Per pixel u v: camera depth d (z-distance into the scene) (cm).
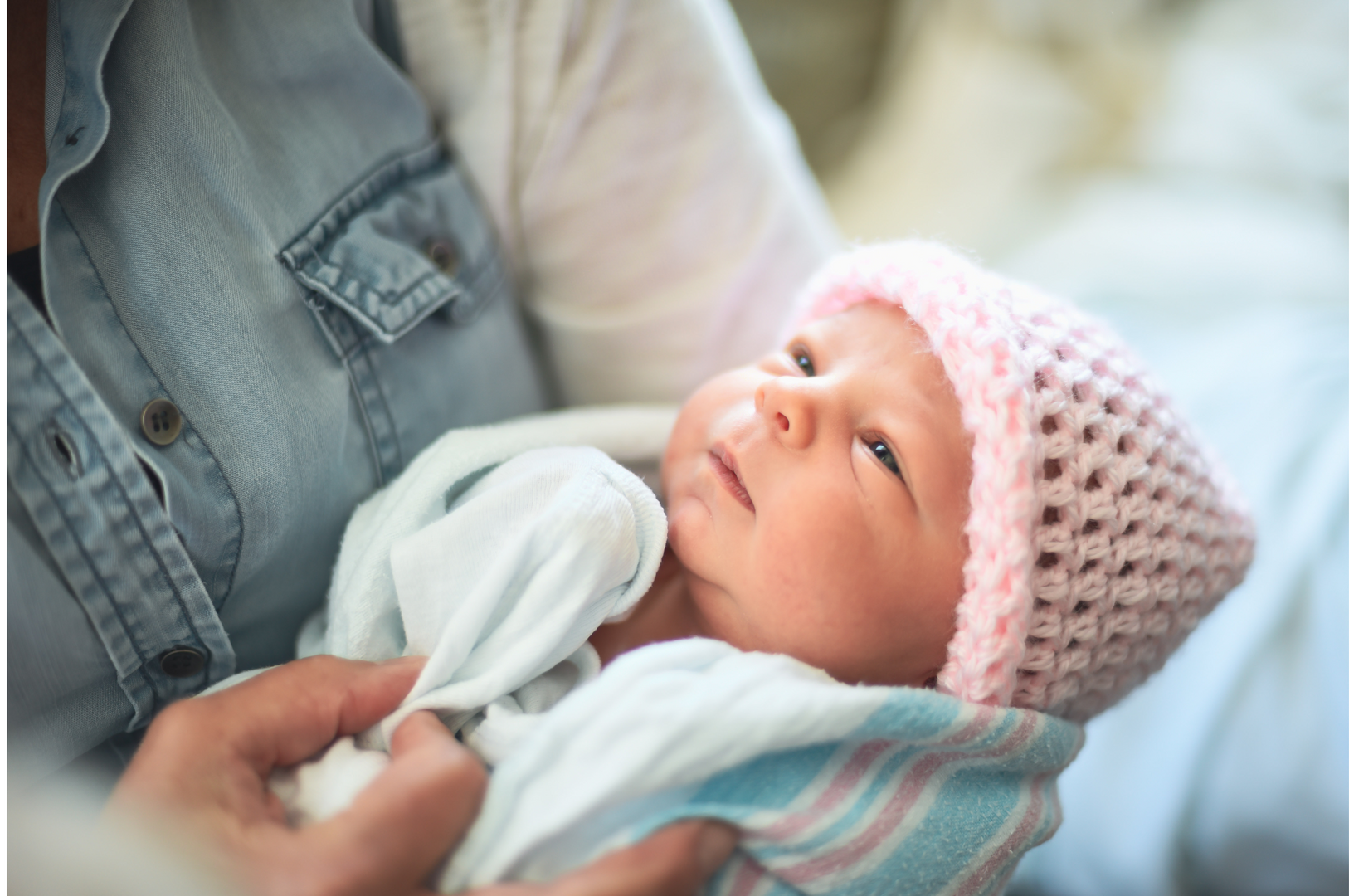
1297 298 147
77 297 53
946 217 190
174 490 53
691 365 90
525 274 86
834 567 66
